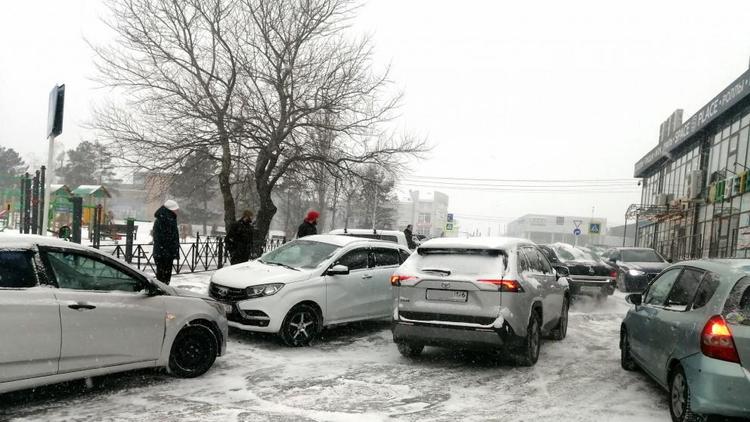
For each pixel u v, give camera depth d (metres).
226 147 17.05
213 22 16.83
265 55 17.11
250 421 4.63
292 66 16.89
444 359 7.24
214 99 16.73
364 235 13.41
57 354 4.73
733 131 23.77
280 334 7.45
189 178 18.77
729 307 4.34
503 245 6.84
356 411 4.98
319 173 18.19
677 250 30.05
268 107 16.91
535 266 7.69
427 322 6.55
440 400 5.42
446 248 6.91
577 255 14.48
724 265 4.92
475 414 5.02
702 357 4.30
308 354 7.30
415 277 6.69
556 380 6.32
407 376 6.30
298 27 17.06
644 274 15.96
